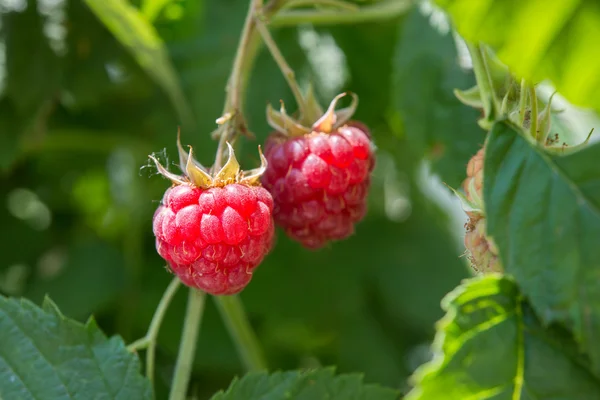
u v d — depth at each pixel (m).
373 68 0.40
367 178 0.33
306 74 0.39
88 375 0.32
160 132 0.39
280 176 0.32
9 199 0.42
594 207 0.29
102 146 0.41
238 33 0.39
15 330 0.32
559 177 0.29
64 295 0.40
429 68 0.37
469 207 0.31
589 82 0.28
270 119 0.33
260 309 0.41
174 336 0.40
